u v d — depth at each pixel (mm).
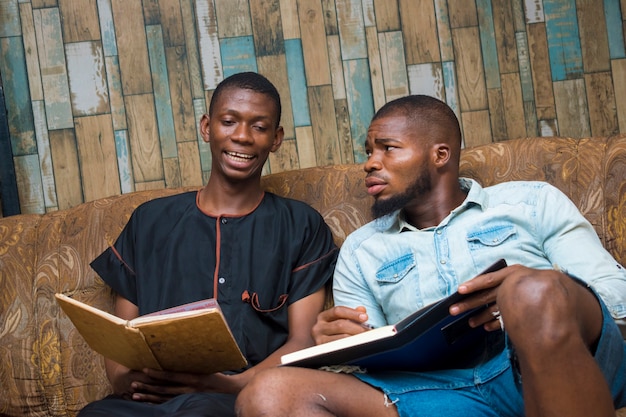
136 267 1834
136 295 1842
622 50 2943
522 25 2934
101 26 2854
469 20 2932
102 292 1970
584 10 2941
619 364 1252
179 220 1871
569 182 1810
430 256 1639
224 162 1843
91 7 2852
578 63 2934
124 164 2861
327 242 1900
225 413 1390
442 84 2932
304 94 2908
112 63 2857
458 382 1395
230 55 2891
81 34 2850
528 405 1124
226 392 1567
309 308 1808
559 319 1085
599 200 1757
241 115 1840
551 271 1153
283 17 2904
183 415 1320
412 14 2930
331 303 1876
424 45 2930
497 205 1663
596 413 1073
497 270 1235
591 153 1823
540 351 1086
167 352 1430
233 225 1852
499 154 1919
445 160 1690
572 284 1148
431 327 1260
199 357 1445
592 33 2939
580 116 2936
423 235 1664
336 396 1297
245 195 1883
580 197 1783
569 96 2934
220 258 1812
